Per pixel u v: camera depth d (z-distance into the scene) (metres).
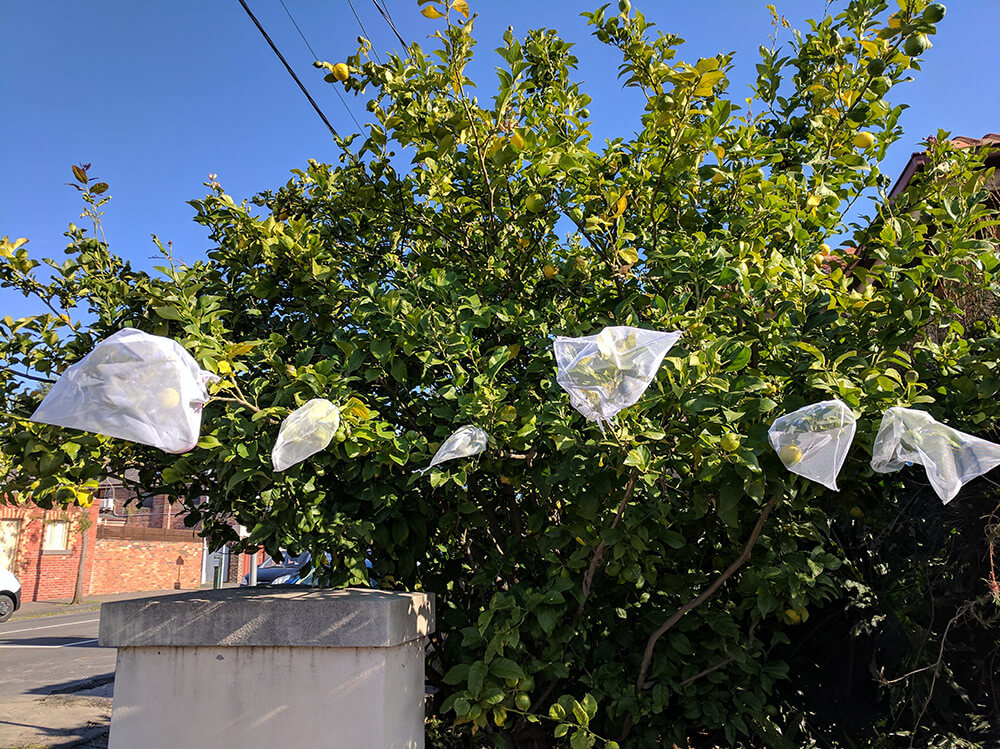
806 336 2.68
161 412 1.82
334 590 2.93
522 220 3.53
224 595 2.87
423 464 2.98
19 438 2.90
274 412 2.55
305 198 4.22
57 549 23.61
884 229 2.83
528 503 3.49
